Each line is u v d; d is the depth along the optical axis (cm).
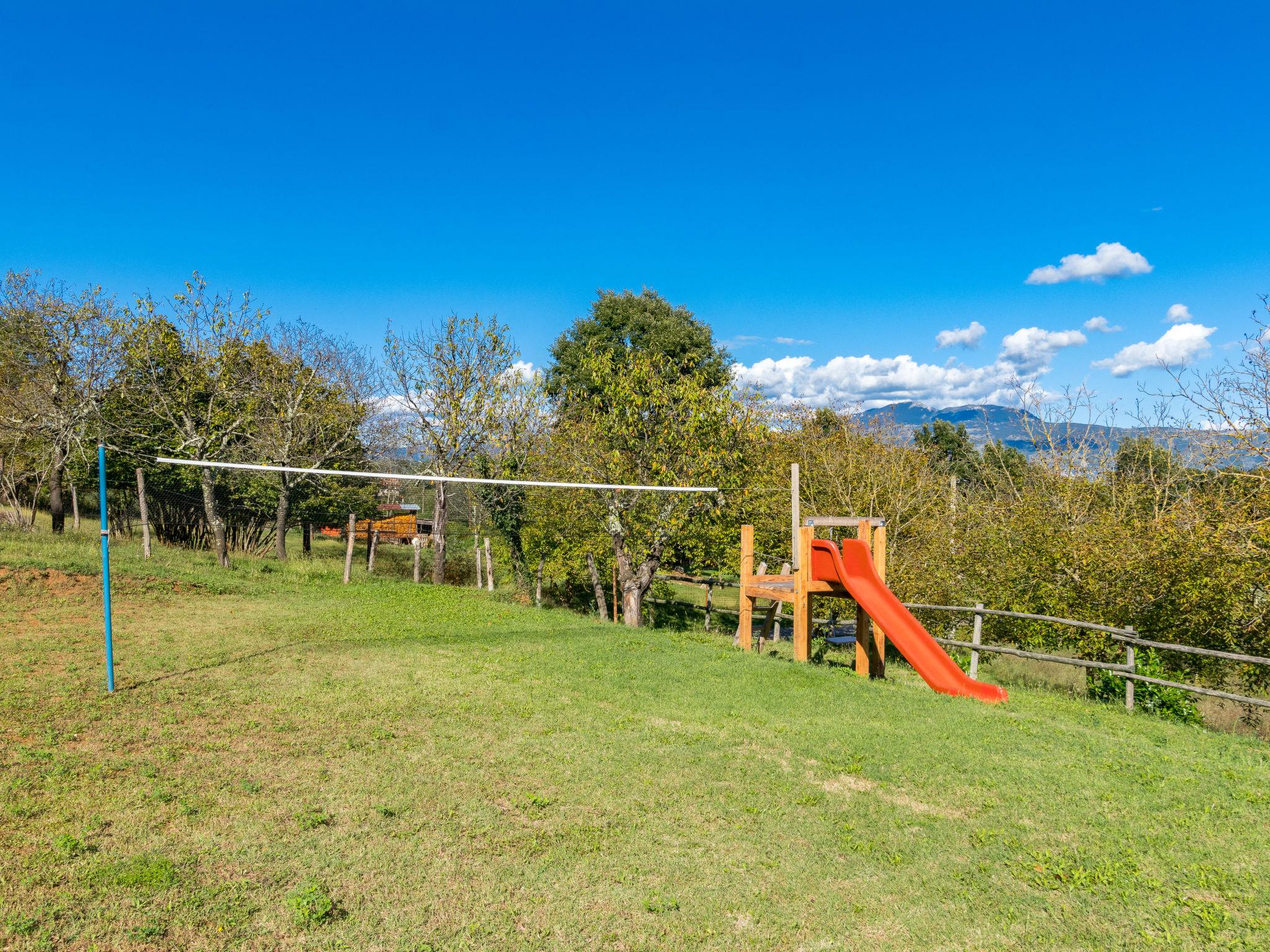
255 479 2675
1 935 430
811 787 738
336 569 2239
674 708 989
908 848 613
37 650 1047
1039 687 1377
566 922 494
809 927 501
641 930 491
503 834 609
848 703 1048
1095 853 611
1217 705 1270
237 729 810
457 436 2303
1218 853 612
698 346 3988
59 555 1627
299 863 542
